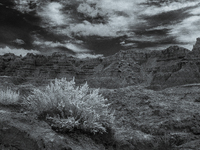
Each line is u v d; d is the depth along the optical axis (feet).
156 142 18.80
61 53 413.59
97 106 16.58
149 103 33.45
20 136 11.49
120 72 360.28
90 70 407.85
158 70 357.20
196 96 51.70
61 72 373.20
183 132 22.09
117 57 418.31
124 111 30.91
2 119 12.19
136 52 431.02
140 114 29.04
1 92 17.92
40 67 386.52
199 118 25.82
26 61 392.27
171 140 19.54
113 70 364.99
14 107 16.12
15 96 18.02
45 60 402.93
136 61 413.80
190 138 19.92
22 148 11.07
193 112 28.68
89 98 16.63
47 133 12.59
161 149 17.51
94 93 17.37
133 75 354.13
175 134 20.81
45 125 13.70
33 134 11.86
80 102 15.57
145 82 332.80
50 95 15.78
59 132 13.55
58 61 395.75
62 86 17.06
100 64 430.20
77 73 387.34
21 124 12.54
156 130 22.44
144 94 40.22
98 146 14.32
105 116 16.72
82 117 15.02
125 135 19.21
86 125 14.56
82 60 464.65
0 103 16.14
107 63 421.18
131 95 39.42
